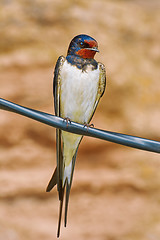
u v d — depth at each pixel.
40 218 12.70
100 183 13.43
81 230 12.51
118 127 13.96
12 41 14.67
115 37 15.57
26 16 15.45
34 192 13.17
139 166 13.77
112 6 16.67
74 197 13.27
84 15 15.91
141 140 5.20
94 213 12.95
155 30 16.06
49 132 13.69
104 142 13.77
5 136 13.62
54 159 13.59
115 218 12.84
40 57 14.33
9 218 12.60
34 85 13.98
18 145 13.62
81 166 13.62
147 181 13.54
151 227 12.56
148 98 14.48
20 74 14.13
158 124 14.08
